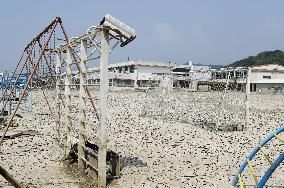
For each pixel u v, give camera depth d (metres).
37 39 8.77
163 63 75.44
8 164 9.27
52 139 12.78
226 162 10.45
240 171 7.52
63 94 10.91
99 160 7.27
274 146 13.23
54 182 7.80
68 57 9.27
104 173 7.33
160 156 10.98
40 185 7.58
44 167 9.05
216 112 23.55
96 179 7.79
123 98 41.44
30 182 7.75
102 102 7.11
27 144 11.80
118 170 8.27
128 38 6.82
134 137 14.31
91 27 7.11
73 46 8.96
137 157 10.73
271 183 8.34
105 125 7.21
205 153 11.62
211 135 15.32
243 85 23.17
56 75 10.59
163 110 23.80
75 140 9.27
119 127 17.06
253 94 63.25
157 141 13.53
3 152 10.59
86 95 8.37
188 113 22.66
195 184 8.10
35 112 21.52
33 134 13.66
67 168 8.98
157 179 8.34
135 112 24.81
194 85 42.72
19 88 21.12
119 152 11.41
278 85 64.94
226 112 23.91
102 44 6.89
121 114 23.27
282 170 9.56
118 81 71.50
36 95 38.81
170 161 10.34
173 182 8.19
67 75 9.40
